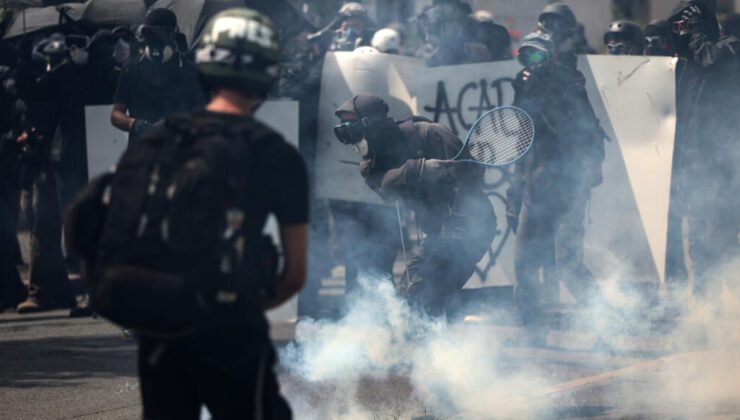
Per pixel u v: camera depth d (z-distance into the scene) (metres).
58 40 21.55
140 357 7.97
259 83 8.01
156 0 23.83
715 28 20.03
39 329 20.64
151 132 7.91
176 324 7.46
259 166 7.70
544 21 20.30
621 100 20.86
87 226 7.87
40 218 22.64
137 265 7.50
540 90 18.59
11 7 24.98
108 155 20.48
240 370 7.65
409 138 16.11
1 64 24.23
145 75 18.75
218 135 7.67
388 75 21.61
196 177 7.47
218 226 7.47
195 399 7.99
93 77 21.47
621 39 23.52
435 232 16.06
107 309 7.54
